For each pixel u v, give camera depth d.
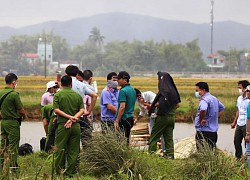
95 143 20.83
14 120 21.84
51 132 25.36
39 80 150.00
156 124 25.58
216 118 25.14
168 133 25.70
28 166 21.45
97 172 20.66
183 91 93.75
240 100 26.66
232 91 94.06
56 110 20.92
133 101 24.59
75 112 21.20
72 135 21.02
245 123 26.25
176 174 19.91
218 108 25.28
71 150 21.05
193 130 48.31
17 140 21.91
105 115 25.02
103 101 25.02
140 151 21.28
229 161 20.02
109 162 20.39
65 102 21.03
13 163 20.52
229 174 19.59
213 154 19.98
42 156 25.16
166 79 25.92
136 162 19.92
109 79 25.36
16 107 21.84
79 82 23.38
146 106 27.61
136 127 28.20
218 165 19.67
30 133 43.78
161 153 25.69
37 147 33.59
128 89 24.28
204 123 24.89
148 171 19.83
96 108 54.69
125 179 19.02
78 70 24.44
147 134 28.19
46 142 25.55
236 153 26.66
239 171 19.70
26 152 26.39
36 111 58.22
